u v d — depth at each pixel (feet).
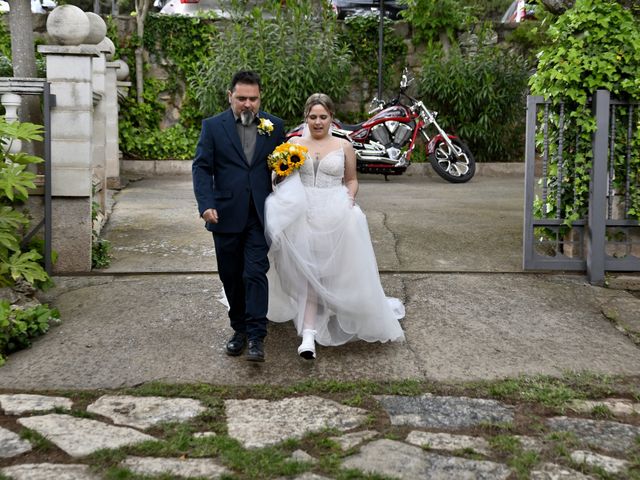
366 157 30.71
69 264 16.51
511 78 34.60
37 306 13.26
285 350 12.20
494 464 8.45
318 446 8.88
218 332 12.96
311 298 11.94
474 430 9.39
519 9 37.09
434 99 35.76
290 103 32.68
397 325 12.44
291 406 10.03
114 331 12.94
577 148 16.52
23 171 15.89
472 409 10.01
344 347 12.41
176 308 14.11
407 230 20.56
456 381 10.98
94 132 21.49
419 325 13.42
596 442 9.07
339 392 10.57
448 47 36.17
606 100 16.19
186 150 34.83
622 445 8.99
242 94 11.48
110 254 17.95
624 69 16.25
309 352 11.28
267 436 9.12
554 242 16.89
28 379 10.89
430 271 16.62
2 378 10.92
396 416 9.76
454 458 8.59
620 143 16.79
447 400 10.32
